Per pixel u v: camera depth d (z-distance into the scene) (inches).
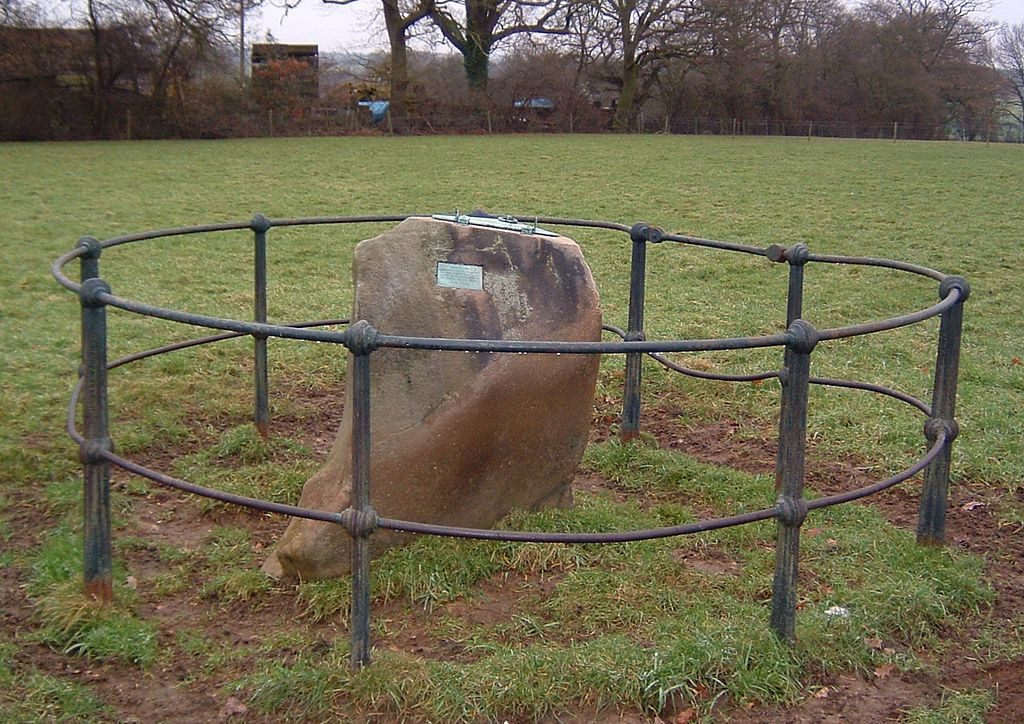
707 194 797.9
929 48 1982.0
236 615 159.0
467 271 179.2
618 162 1058.1
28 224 593.9
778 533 144.6
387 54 1769.2
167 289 427.2
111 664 143.6
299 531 167.0
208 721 131.7
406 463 170.7
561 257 187.2
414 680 133.6
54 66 1366.9
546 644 148.1
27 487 209.2
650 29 1804.9
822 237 605.3
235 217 655.1
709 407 271.7
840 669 144.6
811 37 1966.0
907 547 182.2
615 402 276.5
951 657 151.9
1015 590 173.0
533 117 1758.1
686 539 184.1
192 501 203.9
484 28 1711.4
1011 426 251.1
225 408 262.4
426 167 986.1
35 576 166.2
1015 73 2303.2
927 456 164.9
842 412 261.9
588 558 173.5
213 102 1467.8
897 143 1482.5
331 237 565.0
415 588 161.3
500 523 183.5
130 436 238.4
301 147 1231.5
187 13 1412.4
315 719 130.7
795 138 1606.8
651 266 500.1
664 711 133.3
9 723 128.6
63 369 294.7
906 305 421.7
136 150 1149.7
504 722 130.2
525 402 180.2
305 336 129.7
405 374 173.0
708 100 1888.5
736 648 141.5
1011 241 582.9
